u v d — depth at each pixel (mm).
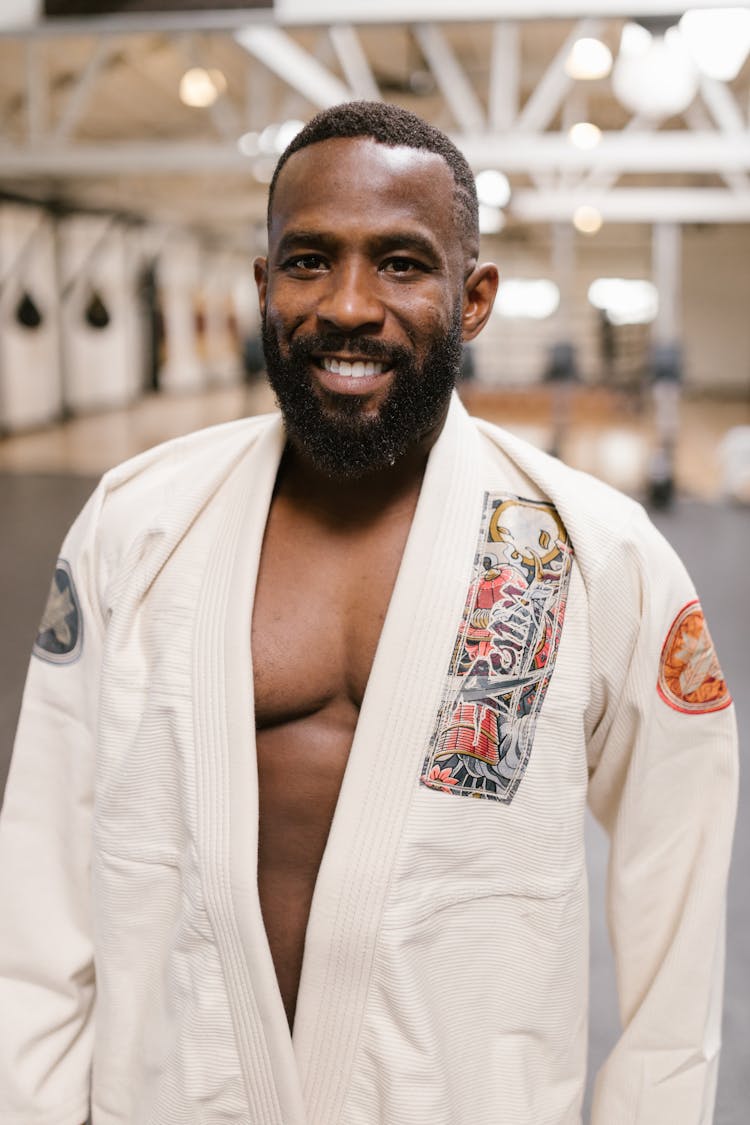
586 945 832
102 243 12805
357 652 767
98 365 13719
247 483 799
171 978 769
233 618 755
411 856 726
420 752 733
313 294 714
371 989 732
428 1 3891
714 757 849
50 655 870
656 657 805
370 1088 747
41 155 6125
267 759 774
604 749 855
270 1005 739
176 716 756
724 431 11516
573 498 792
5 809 888
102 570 832
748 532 6215
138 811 779
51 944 865
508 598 760
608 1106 875
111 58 8289
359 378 722
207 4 3932
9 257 10922
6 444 10023
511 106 5555
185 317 17547
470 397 11562
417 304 709
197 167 6043
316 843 770
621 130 10117
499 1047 782
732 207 7172
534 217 7461
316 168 704
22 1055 852
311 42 7730
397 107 732
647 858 871
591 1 3885
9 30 4031
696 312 16219
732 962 2178
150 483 851
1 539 5836
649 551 799
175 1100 763
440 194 716
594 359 14812
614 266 15516
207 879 738
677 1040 862
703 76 5633
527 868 766
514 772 750
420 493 781
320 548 787
